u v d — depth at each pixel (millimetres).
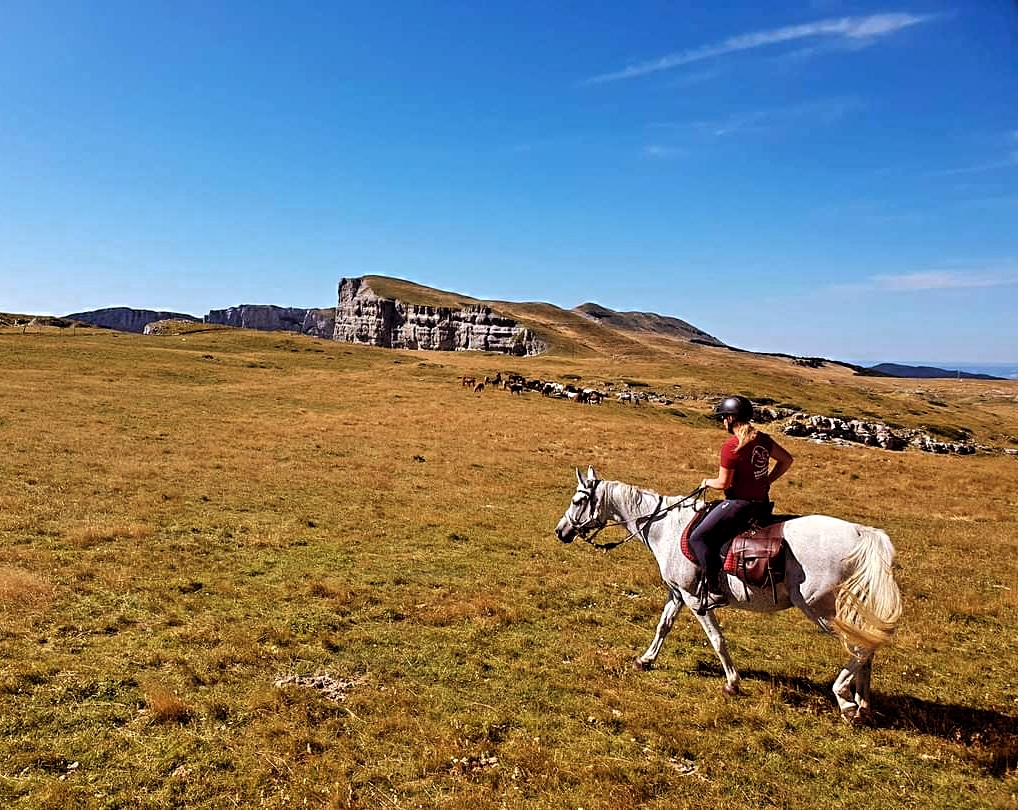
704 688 8156
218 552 13281
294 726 6762
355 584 11742
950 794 6117
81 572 11180
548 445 33031
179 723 6758
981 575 14914
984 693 8422
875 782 6270
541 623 10352
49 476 19141
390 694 7578
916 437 58344
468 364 96438
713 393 82812
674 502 8578
